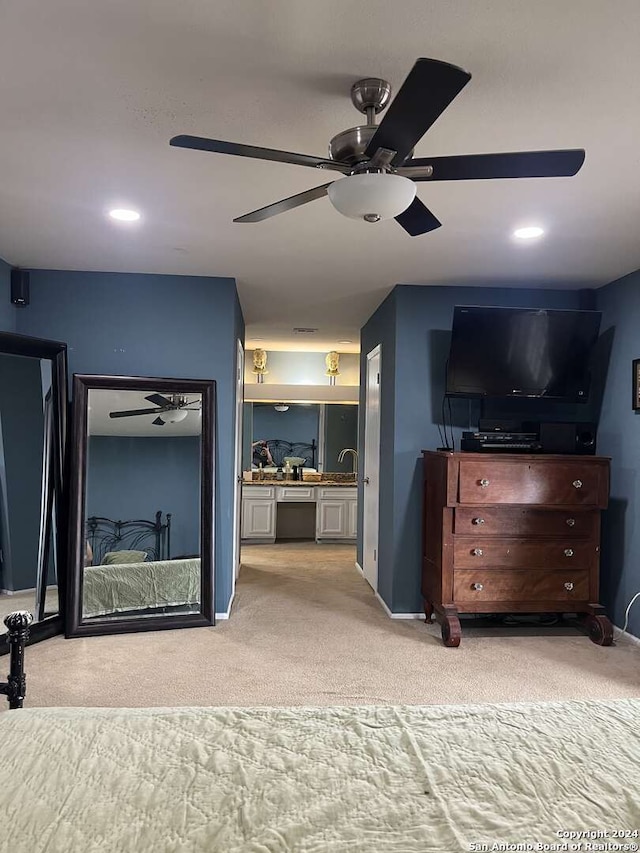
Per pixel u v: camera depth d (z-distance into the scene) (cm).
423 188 273
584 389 423
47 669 334
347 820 103
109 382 412
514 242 348
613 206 293
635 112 207
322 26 165
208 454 425
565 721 139
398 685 320
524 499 386
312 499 757
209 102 205
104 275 427
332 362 793
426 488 432
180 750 124
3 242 361
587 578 394
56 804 106
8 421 383
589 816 105
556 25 164
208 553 418
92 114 213
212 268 412
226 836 98
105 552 406
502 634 405
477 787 113
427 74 135
